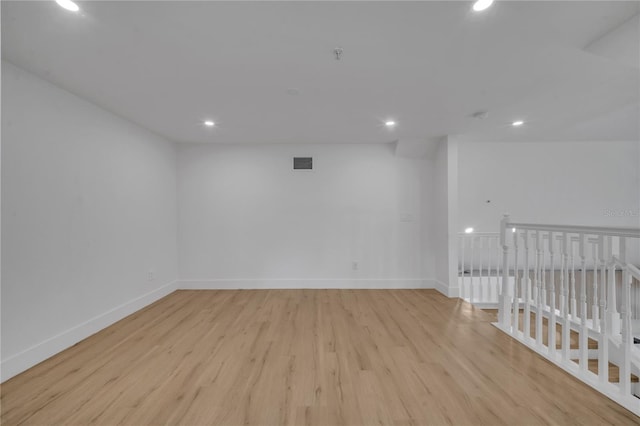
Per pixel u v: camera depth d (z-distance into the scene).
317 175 4.55
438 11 1.55
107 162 3.05
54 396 1.84
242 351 2.45
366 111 3.08
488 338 2.71
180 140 4.32
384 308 3.58
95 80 2.34
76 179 2.65
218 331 2.88
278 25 1.66
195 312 3.44
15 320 2.10
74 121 2.63
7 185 2.06
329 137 4.15
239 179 4.52
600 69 2.18
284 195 4.55
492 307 4.17
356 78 2.32
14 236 2.11
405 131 3.86
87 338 2.71
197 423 1.61
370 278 4.55
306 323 3.08
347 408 1.73
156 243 3.95
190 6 1.49
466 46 1.88
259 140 4.32
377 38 1.79
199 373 2.11
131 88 2.49
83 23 1.63
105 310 2.99
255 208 4.53
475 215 5.19
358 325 3.03
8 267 2.06
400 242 4.54
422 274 4.54
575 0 1.46
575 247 4.70
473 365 2.21
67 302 2.54
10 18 1.57
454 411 1.70
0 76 1.97
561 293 2.24
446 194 4.10
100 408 1.73
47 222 2.36
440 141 4.25
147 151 3.76
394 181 4.53
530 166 5.12
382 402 1.78
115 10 1.52
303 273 4.55
